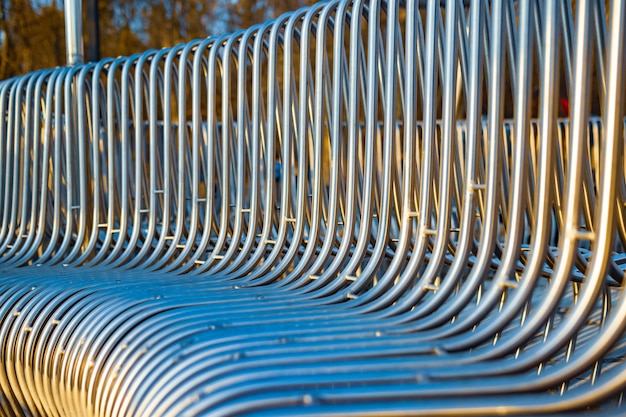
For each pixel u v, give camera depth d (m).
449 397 1.07
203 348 1.35
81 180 2.77
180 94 2.58
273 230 2.57
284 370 1.16
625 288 1.18
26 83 2.99
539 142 1.40
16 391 1.91
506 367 1.18
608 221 1.25
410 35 1.86
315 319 1.56
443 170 1.73
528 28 1.46
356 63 2.03
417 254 1.76
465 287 1.52
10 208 3.03
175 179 3.89
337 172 2.08
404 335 1.40
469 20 1.67
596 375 1.81
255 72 2.35
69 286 2.02
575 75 1.31
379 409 1.03
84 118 2.79
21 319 1.90
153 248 2.75
